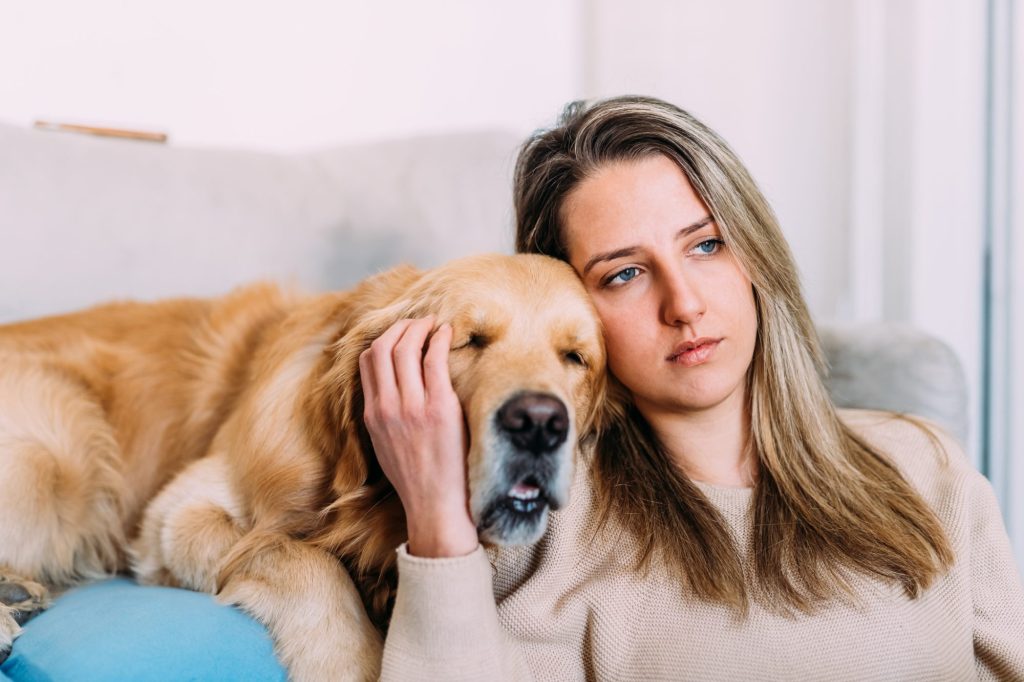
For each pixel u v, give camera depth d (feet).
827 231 9.58
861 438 4.44
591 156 4.07
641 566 3.76
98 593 4.36
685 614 3.67
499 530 3.62
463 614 3.33
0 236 6.13
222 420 5.33
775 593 3.66
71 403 5.28
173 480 4.96
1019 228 7.97
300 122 9.46
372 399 3.81
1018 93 7.91
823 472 4.03
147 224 6.70
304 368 4.55
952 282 8.38
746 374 4.21
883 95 8.84
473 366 3.92
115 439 5.43
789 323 4.14
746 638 3.58
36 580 4.96
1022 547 8.07
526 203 4.60
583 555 3.92
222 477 4.70
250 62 9.08
